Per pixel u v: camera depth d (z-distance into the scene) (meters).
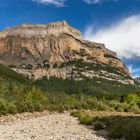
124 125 29.00
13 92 87.94
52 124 42.81
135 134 25.47
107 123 35.97
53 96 110.88
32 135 29.78
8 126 39.34
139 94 120.38
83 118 45.50
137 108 80.19
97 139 26.94
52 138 27.58
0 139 26.66
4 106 60.28
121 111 81.44
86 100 106.94
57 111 83.31
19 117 55.41
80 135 29.91
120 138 26.70
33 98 90.12
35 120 50.00
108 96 146.38
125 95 126.06
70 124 42.88
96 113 65.00
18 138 27.47
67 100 110.50
